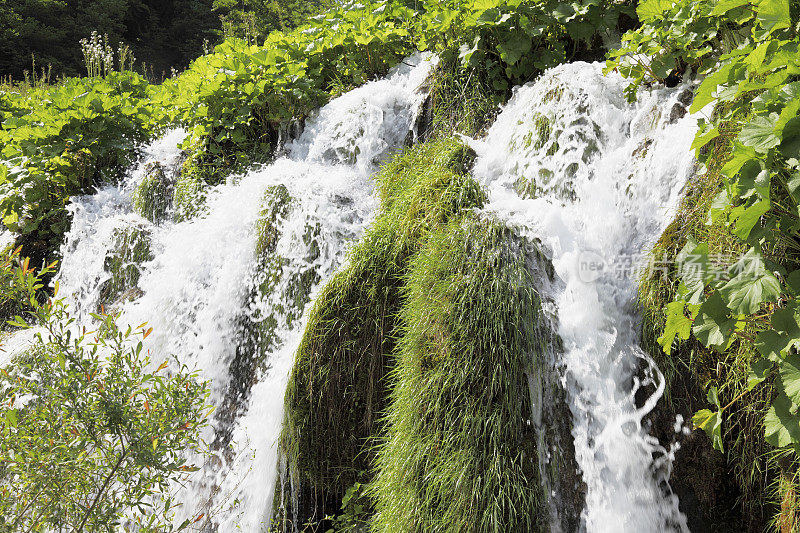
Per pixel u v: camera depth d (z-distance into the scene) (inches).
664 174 124.2
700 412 95.0
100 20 828.6
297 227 170.7
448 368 116.3
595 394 111.3
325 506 144.9
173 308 191.0
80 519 84.4
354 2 254.7
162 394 87.4
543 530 106.1
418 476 116.0
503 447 109.6
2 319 222.1
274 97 224.5
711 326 89.1
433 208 142.4
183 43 962.1
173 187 237.0
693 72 137.2
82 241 240.7
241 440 156.4
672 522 102.5
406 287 135.5
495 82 180.4
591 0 165.9
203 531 147.2
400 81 217.3
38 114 253.1
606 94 147.1
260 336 170.9
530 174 147.8
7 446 80.4
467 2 185.5
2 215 261.9
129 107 268.1
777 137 79.4
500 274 118.9
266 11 840.3
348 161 201.3
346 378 141.7
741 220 84.4
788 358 78.7
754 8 103.3
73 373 83.0
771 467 95.0
